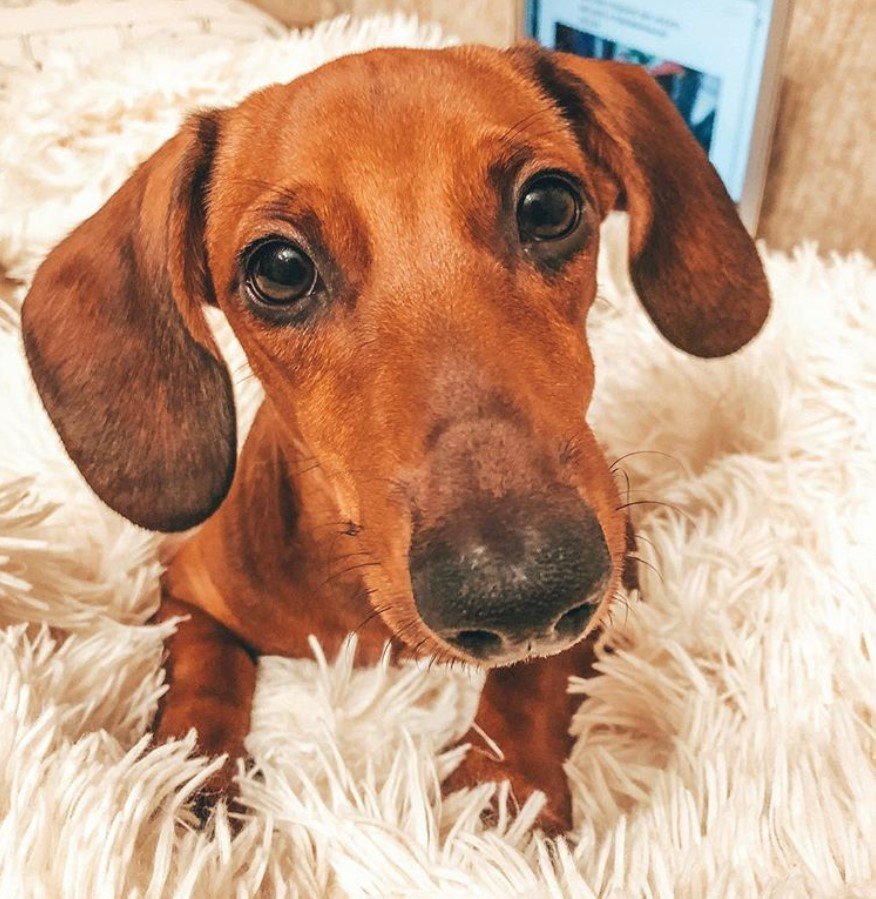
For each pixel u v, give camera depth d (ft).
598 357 0.89
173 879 0.48
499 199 0.52
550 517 0.40
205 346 0.61
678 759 0.56
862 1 0.81
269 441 0.67
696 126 0.93
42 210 1.06
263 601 0.67
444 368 0.47
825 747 0.53
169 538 0.81
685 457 0.80
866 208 0.87
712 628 0.63
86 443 0.63
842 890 0.45
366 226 0.50
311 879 0.51
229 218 0.56
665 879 0.47
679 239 0.66
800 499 0.71
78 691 0.61
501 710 0.60
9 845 0.46
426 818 0.52
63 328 0.63
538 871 0.50
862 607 0.61
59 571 0.68
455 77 0.54
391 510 0.45
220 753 0.59
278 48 1.18
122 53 1.20
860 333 0.80
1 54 1.31
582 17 1.00
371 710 0.62
